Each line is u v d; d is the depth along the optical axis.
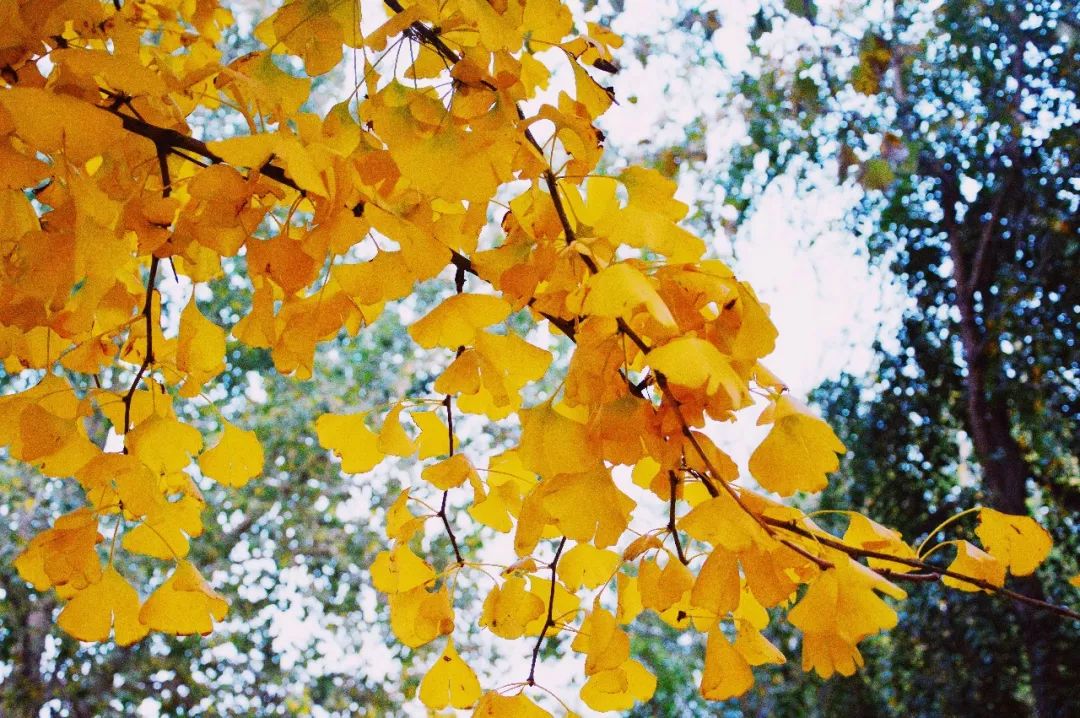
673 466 1.20
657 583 1.23
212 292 5.78
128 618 1.32
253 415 6.01
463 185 1.17
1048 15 4.95
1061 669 5.22
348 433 1.40
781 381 1.23
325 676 6.31
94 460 1.25
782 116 4.31
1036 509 6.09
